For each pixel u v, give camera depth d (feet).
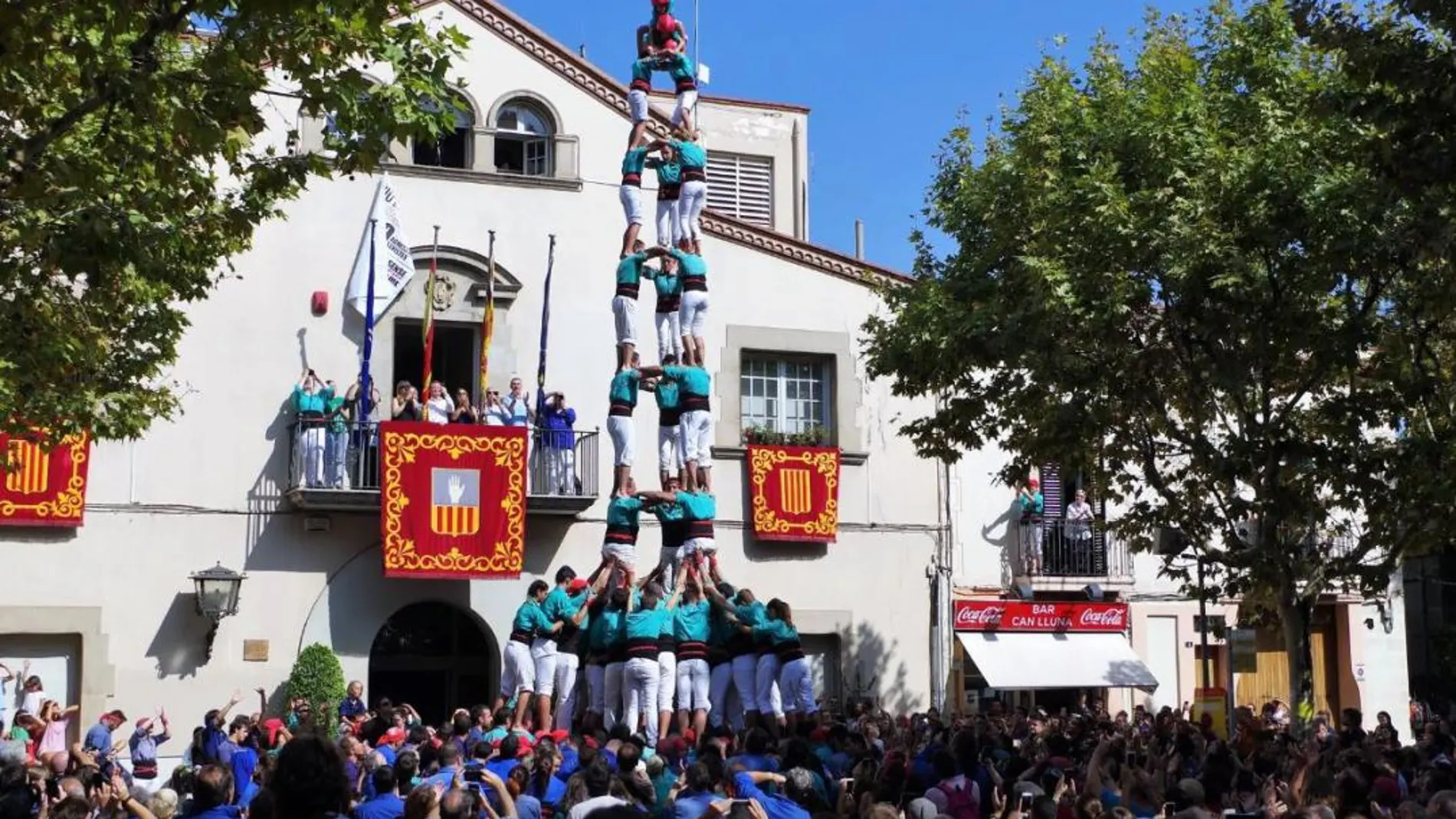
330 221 84.17
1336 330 63.57
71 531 78.13
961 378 77.10
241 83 39.52
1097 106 70.95
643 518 87.86
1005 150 76.95
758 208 106.93
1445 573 115.44
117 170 44.86
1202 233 62.39
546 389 87.35
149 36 37.65
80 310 52.95
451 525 81.30
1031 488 96.37
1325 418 67.67
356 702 76.69
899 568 93.15
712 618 60.34
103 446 79.10
